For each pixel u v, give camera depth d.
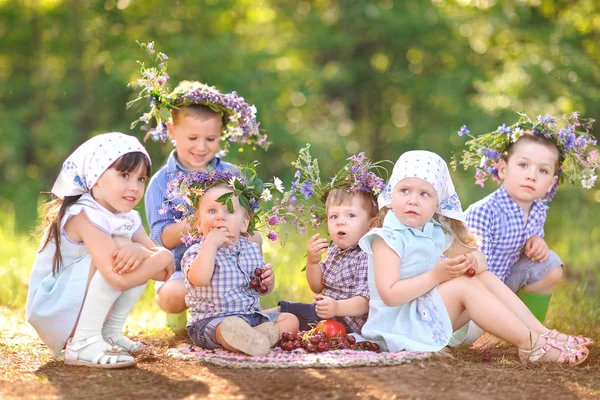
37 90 15.45
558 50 13.38
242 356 3.85
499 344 4.54
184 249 4.89
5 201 13.98
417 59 16.77
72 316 3.87
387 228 4.14
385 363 3.76
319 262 4.50
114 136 4.03
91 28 15.07
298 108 16.38
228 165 5.28
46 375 3.62
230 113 5.12
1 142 14.55
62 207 4.00
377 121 17.36
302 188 4.50
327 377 3.53
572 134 4.81
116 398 3.23
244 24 15.93
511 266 4.96
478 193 13.23
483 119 14.69
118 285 3.84
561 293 6.08
